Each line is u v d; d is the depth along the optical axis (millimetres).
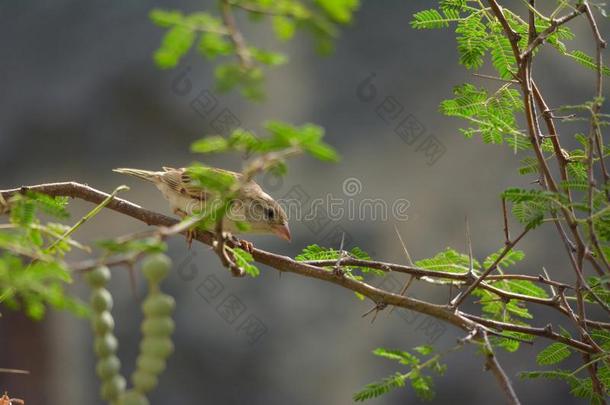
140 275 15172
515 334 5711
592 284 5316
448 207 15891
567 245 5008
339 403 15102
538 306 14680
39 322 15461
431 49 16859
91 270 3105
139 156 16734
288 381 15219
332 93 16656
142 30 16922
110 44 16922
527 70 5199
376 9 17047
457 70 16672
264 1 2646
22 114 16781
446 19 5785
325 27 2627
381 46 16891
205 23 2754
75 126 16766
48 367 15438
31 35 17047
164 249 3074
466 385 14727
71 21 17094
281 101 16469
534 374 5129
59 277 3357
